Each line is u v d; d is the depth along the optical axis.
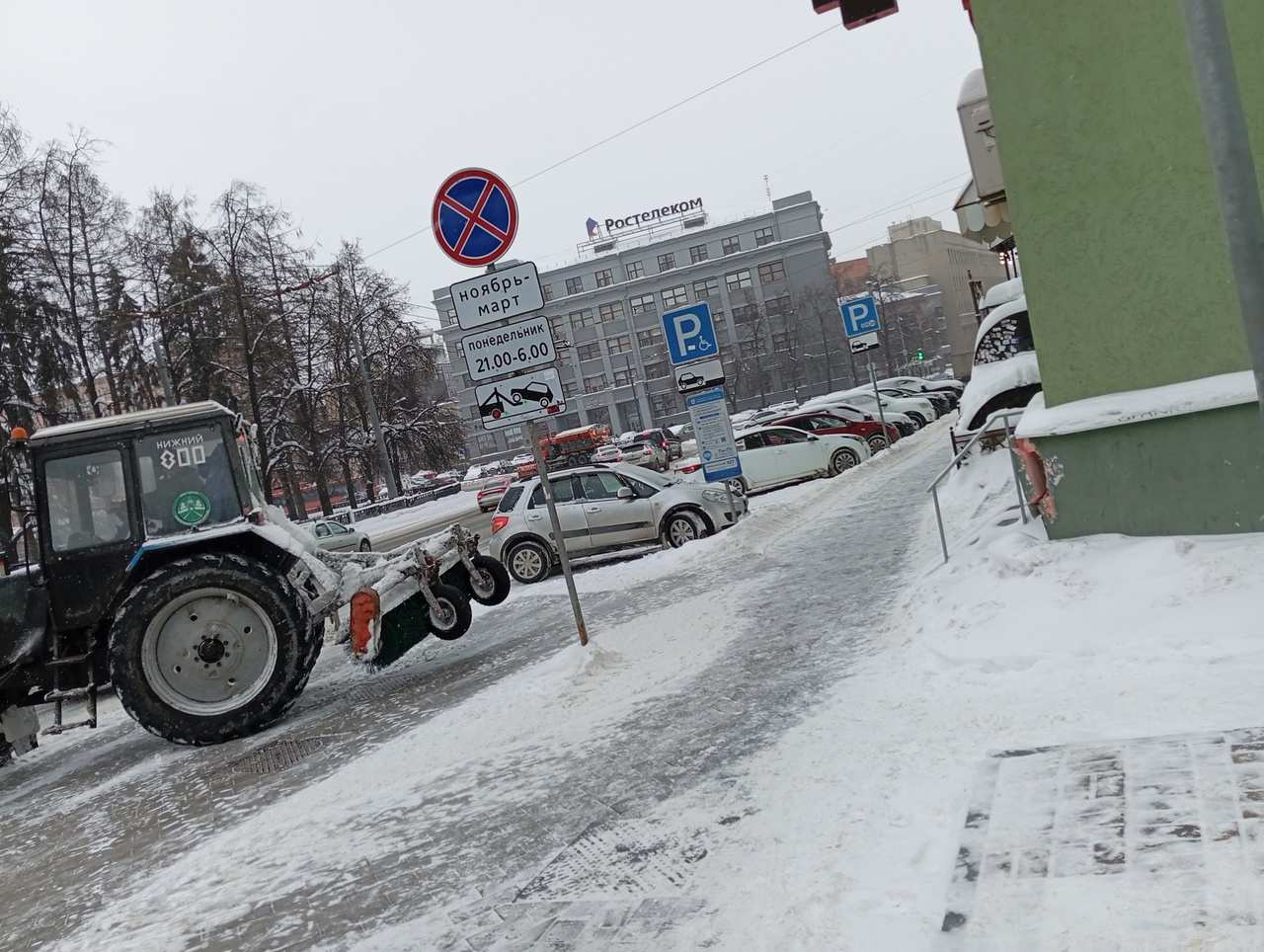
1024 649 5.83
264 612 8.64
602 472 16.19
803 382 93.88
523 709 7.49
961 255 134.12
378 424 47.28
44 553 8.74
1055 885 3.23
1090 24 6.68
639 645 8.96
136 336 39.25
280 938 4.39
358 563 10.41
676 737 6.10
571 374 101.44
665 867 4.24
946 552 9.18
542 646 10.02
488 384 8.76
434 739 7.21
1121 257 6.80
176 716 8.47
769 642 8.13
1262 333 3.07
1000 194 10.59
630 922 3.79
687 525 15.74
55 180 35.09
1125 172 6.71
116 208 36.91
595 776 5.69
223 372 42.19
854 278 123.94
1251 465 6.27
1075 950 2.86
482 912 4.21
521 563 16.05
